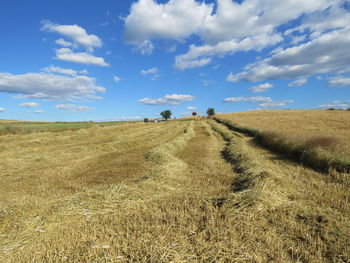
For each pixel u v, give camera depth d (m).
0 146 11.67
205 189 5.11
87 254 2.72
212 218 3.44
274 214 3.61
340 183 5.15
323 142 8.22
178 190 5.04
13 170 7.60
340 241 2.81
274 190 4.46
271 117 44.81
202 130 26.16
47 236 3.13
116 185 5.11
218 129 24.44
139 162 8.41
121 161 8.77
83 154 10.72
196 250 2.72
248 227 3.21
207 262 2.50
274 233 3.06
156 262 2.50
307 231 3.09
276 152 10.16
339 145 8.07
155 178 5.79
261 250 2.69
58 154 10.28
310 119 35.62
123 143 13.48
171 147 11.23
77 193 4.87
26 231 3.22
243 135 18.20
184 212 3.78
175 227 3.28
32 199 4.60
